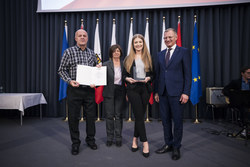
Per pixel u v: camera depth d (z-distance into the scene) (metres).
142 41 1.68
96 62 1.94
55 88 3.87
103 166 1.44
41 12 3.84
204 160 1.55
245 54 3.58
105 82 1.81
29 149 1.84
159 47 3.79
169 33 1.60
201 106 3.66
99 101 3.37
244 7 3.58
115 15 3.86
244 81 2.52
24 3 3.96
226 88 2.61
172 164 1.47
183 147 1.89
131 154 1.68
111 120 1.95
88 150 1.79
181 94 1.56
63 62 1.71
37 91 3.94
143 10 3.81
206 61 3.67
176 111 1.57
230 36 3.62
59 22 3.96
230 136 2.30
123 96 1.97
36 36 3.99
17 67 3.95
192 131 2.60
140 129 1.62
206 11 3.69
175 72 1.58
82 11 3.83
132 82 1.59
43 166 1.44
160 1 3.67
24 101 2.98
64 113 3.82
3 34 4.02
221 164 1.47
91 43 3.89
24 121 3.39
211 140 2.14
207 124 3.11
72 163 1.49
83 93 1.72
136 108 1.63
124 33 3.88
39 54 3.97
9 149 1.84
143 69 1.65
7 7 3.98
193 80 3.34
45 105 3.96
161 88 1.66
